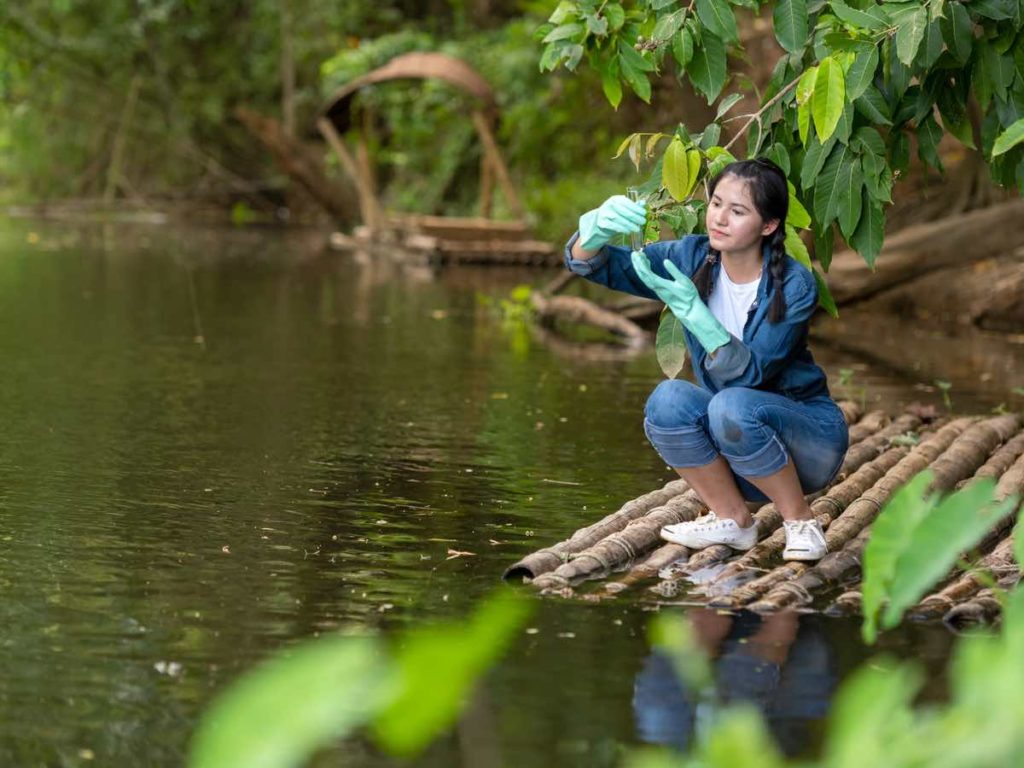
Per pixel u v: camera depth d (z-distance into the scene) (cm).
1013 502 229
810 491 519
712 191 509
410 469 661
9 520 539
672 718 351
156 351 1032
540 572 484
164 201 3067
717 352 485
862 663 395
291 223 2808
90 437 708
